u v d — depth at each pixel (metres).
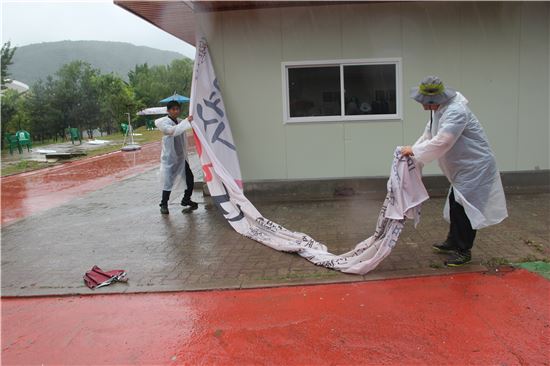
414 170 4.61
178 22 8.91
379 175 8.09
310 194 8.12
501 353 3.24
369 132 8.03
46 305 4.34
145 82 49.75
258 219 6.35
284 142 8.09
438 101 4.52
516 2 7.76
